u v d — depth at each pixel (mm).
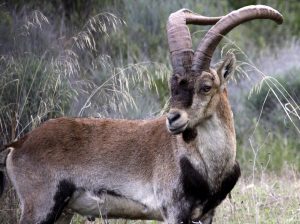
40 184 22406
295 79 40781
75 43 34188
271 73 42906
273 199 26359
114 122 22938
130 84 33031
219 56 42250
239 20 20844
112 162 22219
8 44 32906
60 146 22531
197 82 20141
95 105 30750
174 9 44062
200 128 20750
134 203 22156
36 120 26422
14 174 22703
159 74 32969
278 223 23531
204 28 43188
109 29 38844
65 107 29344
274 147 36406
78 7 38688
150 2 43938
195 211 21297
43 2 37844
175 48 20656
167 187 21375
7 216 24938
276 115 38906
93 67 33781
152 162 21812
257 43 49594
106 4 39594
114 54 38406
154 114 32562
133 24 42562
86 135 22703
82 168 22391
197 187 21000
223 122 20828
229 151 21000
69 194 22500
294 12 52844
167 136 21703
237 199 27703
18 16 35250
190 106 19984
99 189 22344
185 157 21031
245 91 41781
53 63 29938
